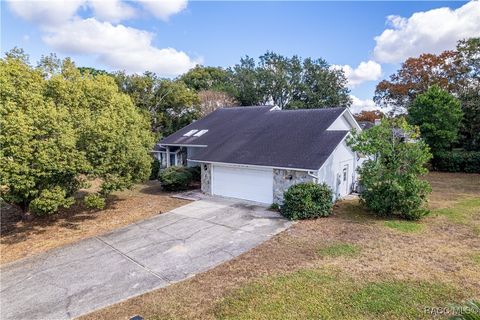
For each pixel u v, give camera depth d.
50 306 6.09
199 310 5.41
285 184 12.54
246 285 6.19
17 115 9.65
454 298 5.30
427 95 22.80
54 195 10.34
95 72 30.61
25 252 9.53
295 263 7.15
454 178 19.78
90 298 6.29
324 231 9.46
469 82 25.78
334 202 13.25
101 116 12.15
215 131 19.44
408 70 29.61
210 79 44.00
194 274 7.01
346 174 14.96
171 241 9.41
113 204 14.90
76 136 11.05
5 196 10.48
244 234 9.59
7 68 11.37
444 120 21.89
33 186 10.13
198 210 12.93
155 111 28.95
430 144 22.56
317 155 12.15
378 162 11.02
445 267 6.62
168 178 17.05
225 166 14.90
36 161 9.77
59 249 9.54
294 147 13.38
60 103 12.56
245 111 21.59
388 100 31.70
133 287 6.62
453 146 25.39
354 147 11.31
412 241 8.34
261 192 13.53
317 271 6.61
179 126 30.69
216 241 9.12
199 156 16.05
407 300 5.29
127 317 5.43
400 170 10.91
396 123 11.10
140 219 12.28
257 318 4.99
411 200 10.27
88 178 11.73
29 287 7.05
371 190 11.04
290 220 10.91
